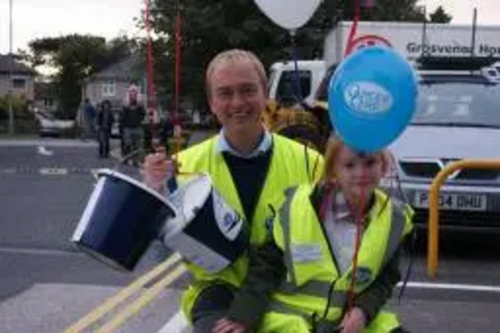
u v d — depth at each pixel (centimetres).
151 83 442
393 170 414
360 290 379
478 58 1329
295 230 379
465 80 1223
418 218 1056
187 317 421
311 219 379
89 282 933
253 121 422
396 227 383
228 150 425
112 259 381
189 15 3850
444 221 1055
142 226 383
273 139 435
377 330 380
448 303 877
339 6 2472
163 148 439
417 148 1066
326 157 382
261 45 3909
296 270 378
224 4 3891
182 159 429
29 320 787
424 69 1305
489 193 1045
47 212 1469
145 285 918
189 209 385
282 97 1614
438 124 1129
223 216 392
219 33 3872
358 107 357
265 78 429
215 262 396
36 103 11862
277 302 382
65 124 5888
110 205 382
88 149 3638
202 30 3862
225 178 425
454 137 1089
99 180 389
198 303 411
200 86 3788
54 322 782
